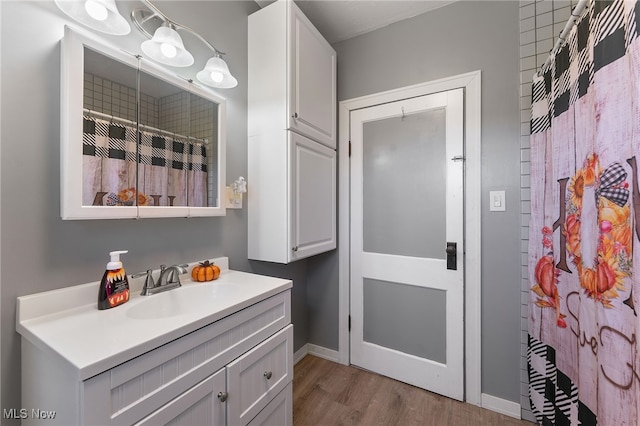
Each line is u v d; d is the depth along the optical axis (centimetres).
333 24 191
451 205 171
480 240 164
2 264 80
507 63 158
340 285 208
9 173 81
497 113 160
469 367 167
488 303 162
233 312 94
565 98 110
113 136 100
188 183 128
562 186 114
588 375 91
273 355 113
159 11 110
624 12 70
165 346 74
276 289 116
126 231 108
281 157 150
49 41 88
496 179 160
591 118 89
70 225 93
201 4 138
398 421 152
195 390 81
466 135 167
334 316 213
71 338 72
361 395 173
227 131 150
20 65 83
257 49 158
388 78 191
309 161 166
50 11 88
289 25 149
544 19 149
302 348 218
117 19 92
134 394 67
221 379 89
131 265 110
